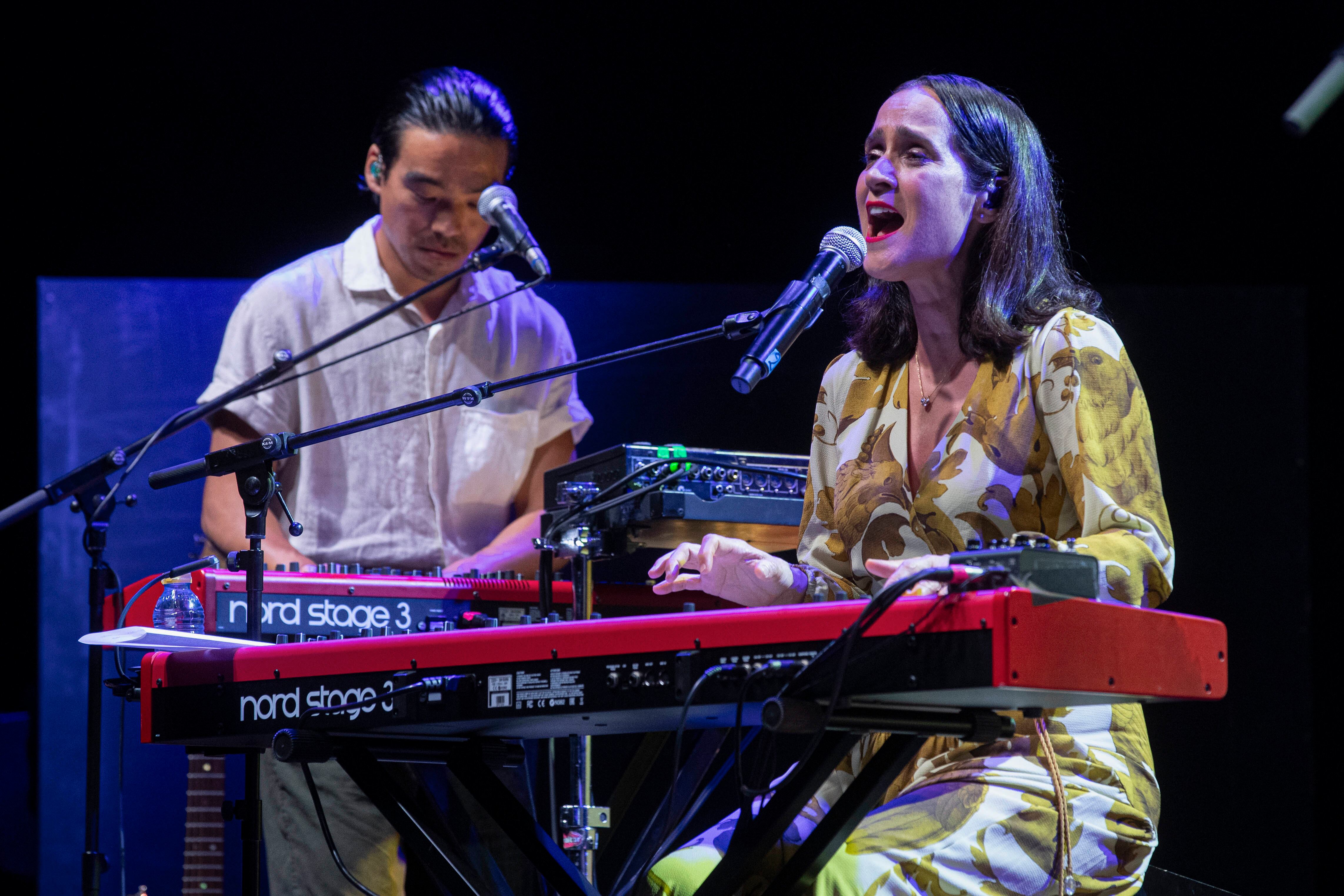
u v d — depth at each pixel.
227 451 4.30
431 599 5.43
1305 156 8.82
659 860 3.89
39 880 9.19
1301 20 8.49
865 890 3.24
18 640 9.48
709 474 5.16
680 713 3.22
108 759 9.19
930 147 4.06
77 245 8.95
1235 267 9.33
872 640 2.85
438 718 3.35
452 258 7.14
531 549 6.89
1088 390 3.74
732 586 4.07
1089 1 8.67
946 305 4.16
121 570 9.90
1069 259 4.70
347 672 3.51
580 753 5.00
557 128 9.16
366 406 7.11
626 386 10.02
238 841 7.25
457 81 7.14
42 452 9.98
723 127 9.15
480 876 3.77
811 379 9.94
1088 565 2.83
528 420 7.40
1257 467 9.69
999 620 2.69
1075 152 8.98
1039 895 3.39
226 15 8.82
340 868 3.85
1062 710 3.66
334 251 7.32
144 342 10.16
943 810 3.44
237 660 3.68
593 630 3.19
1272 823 9.32
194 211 9.02
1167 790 9.38
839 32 8.93
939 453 4.03
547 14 8.99
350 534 6.99
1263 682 9.49
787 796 3.04
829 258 4.17
